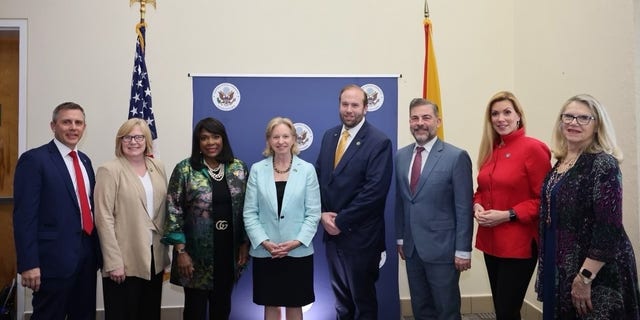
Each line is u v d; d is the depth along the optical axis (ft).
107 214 7.13
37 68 10.57
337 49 11.16
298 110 10.25
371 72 11.21
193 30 10.91
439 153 7.51
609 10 8.17
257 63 11.03
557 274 5.92
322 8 11.14
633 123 7.61
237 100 10.17
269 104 10.21
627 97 7.76
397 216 8.19
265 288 7.59
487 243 7.30
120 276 7.05
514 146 7.11
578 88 9.07
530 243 6.84
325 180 8.07
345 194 7.73
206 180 7.64
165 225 7.52
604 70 8.32
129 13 10.78
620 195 5.42
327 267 9.97
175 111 10.86
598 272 5.52
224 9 10.97
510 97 7.18
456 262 7.22
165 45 10.84
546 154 6.91
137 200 7.29
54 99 10.61
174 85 10.86
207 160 7.91
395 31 11.25
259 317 10.06
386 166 7.68
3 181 11.23
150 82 10.78
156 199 7.61
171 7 10.85
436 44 11.39
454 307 7.43
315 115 10.27
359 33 11.20
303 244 7.43
